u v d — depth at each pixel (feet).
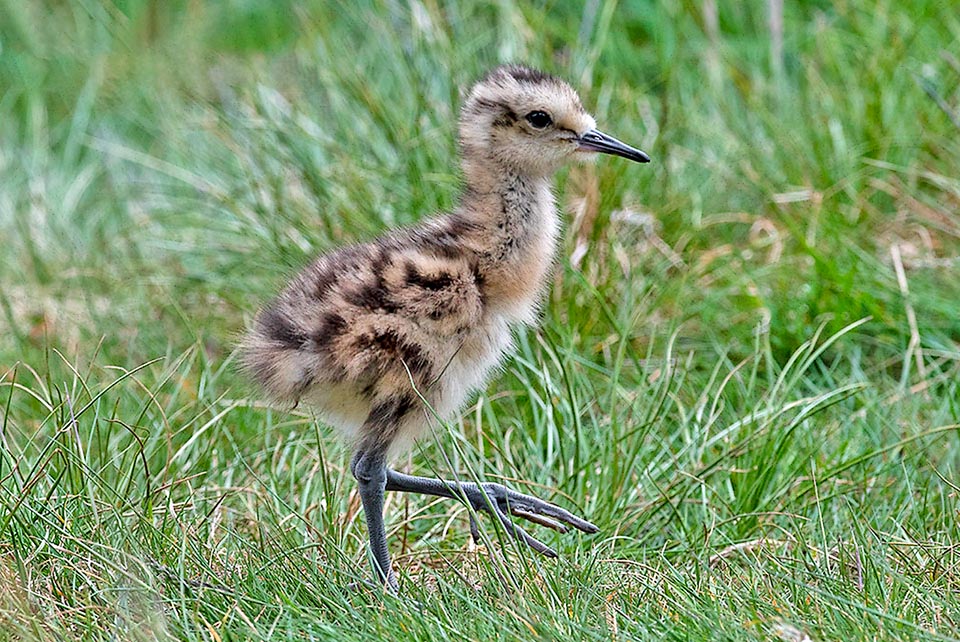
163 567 30.01
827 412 40.45
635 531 35.40
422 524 36.09
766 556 32.19
